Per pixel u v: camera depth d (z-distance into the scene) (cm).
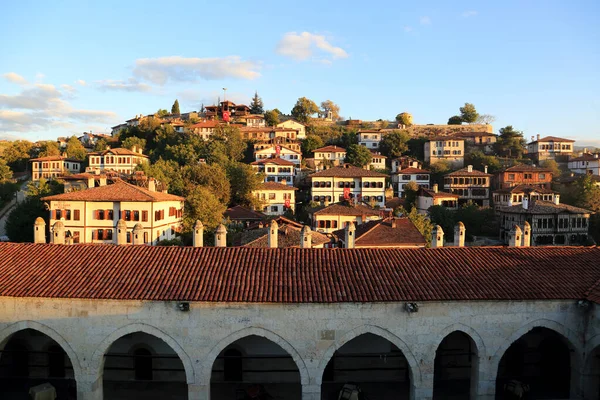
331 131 16525
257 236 5122
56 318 2369
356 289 2402
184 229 7381
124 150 11731
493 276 2559
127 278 2447
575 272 2638
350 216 7206
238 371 2964
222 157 11581
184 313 2353
